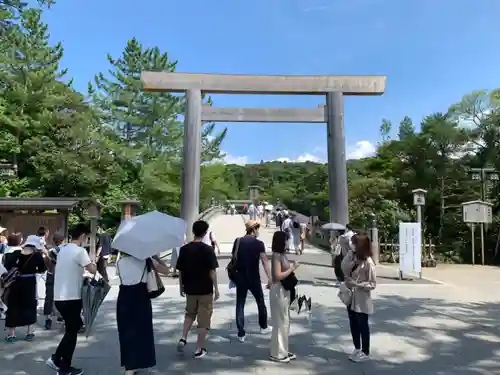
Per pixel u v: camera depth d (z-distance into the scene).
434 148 23.81
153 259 4.48
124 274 4.17
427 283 10.91
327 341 5.64
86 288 4.80
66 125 23.50
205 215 27.36
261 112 14.77
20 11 20.03
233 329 6.23
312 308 7.67
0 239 8.40
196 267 4.95
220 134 31.56
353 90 14.99
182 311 7.46
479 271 14.45
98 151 23.33
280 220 19.67
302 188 50.72
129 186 26.38
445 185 23.80
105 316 7.13
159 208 28.88
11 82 24.08
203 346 4.96
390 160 28.47
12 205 14.28
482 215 17.64
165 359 4.87
